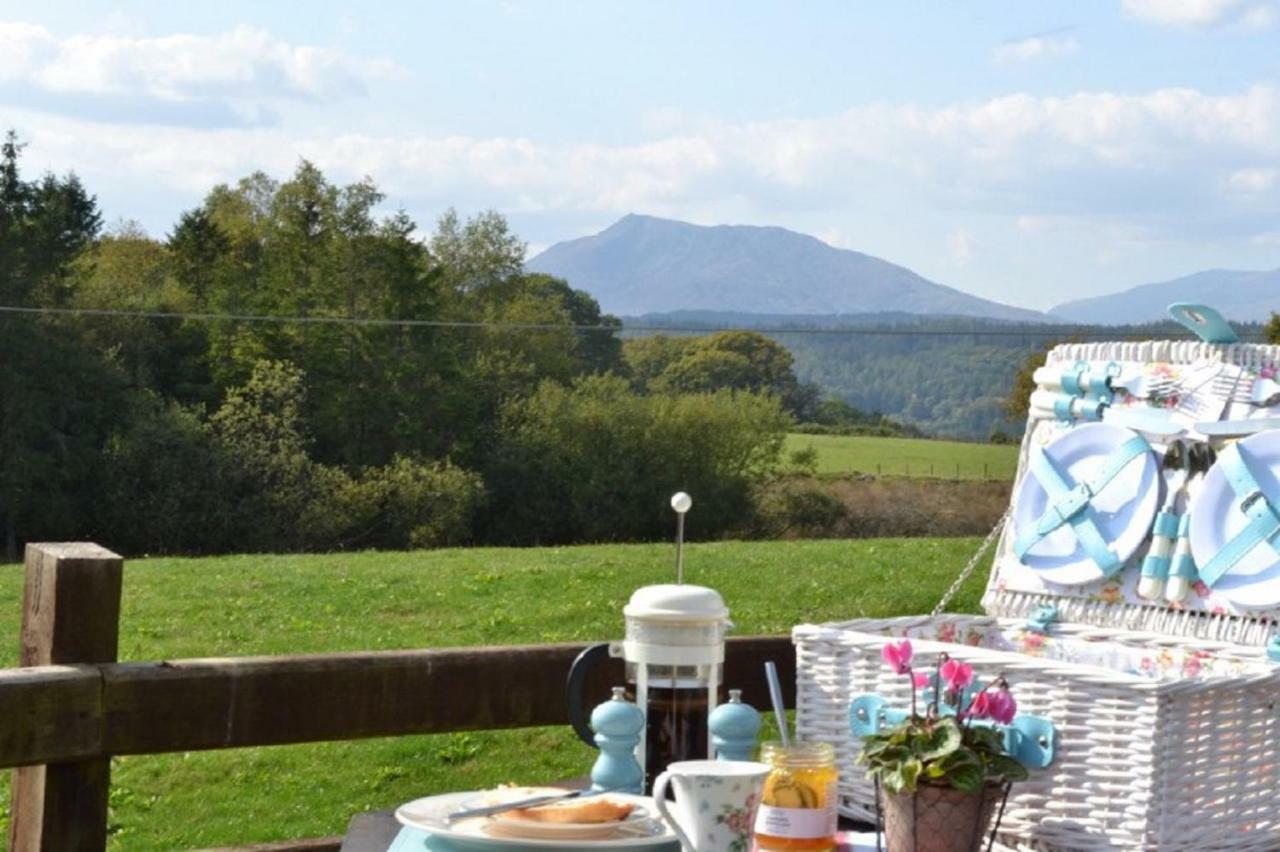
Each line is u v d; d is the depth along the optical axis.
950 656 2.56
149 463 48.91
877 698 2.66
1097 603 3.16
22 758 2.81
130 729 2.91
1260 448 2.91
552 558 23.52
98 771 2.92
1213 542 2.95
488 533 54.84
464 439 55.00
